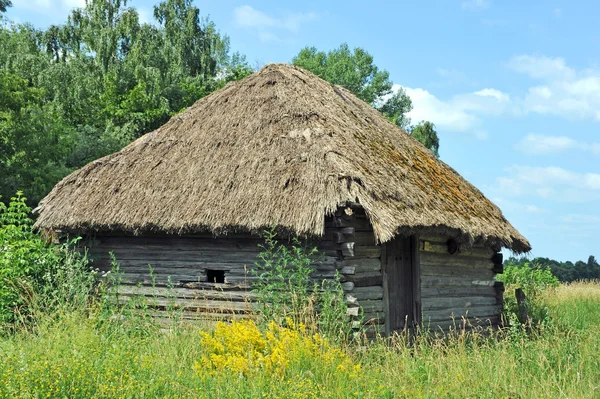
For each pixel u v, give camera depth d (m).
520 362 9.48
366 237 11.34
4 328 10.86
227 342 8.80
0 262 11.69
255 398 6.98
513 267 22.62
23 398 6.21
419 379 8.54
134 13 36.81
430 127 42.88
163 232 11.93
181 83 36.06
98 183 12.72
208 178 11.71
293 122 12.13
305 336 9.27
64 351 8.16
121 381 6.81
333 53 44.59
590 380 8.38
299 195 10.57
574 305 17.14
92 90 35.28
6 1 33.97
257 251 11.38
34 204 24.28
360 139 12.63
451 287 13.31
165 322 11.77
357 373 8.23
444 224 11.52
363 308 11.11
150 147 13.14
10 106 24.34
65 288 11.71
